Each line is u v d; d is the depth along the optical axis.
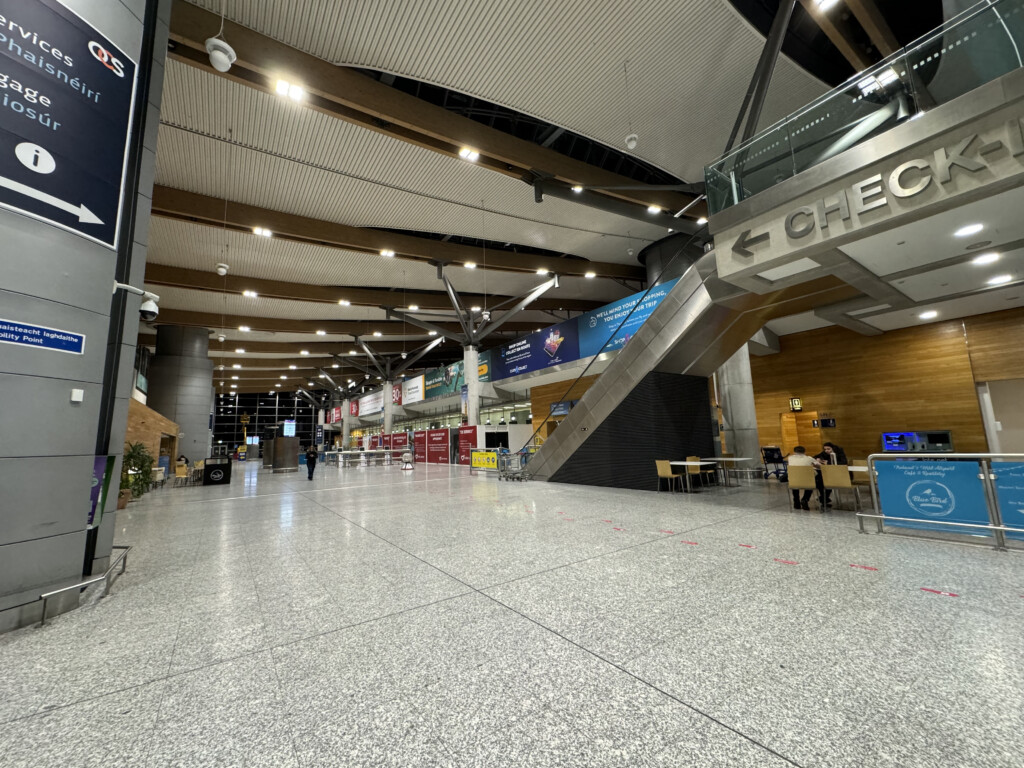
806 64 10.67
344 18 8.46
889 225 5.15
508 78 10.16
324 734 1.88
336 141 11.72
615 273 22.23
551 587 3.76
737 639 2.70
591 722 1.92
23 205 3.33
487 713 2.00
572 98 10.95
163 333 24.33
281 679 2.36
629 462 10.72
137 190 4.75
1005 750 1.66
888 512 5.36
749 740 1.77
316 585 3.98
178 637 2.93
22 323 3.30
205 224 14.23
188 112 10.49
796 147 6.13
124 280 4.59
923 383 11.41
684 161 13.73
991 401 10.52
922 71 5.09
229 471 16.50
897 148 5.02
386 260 19.20
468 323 24.22
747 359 14.03
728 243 6.74
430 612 3.27
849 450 12.71
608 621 3.02
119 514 8.70
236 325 25.09
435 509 8.34
